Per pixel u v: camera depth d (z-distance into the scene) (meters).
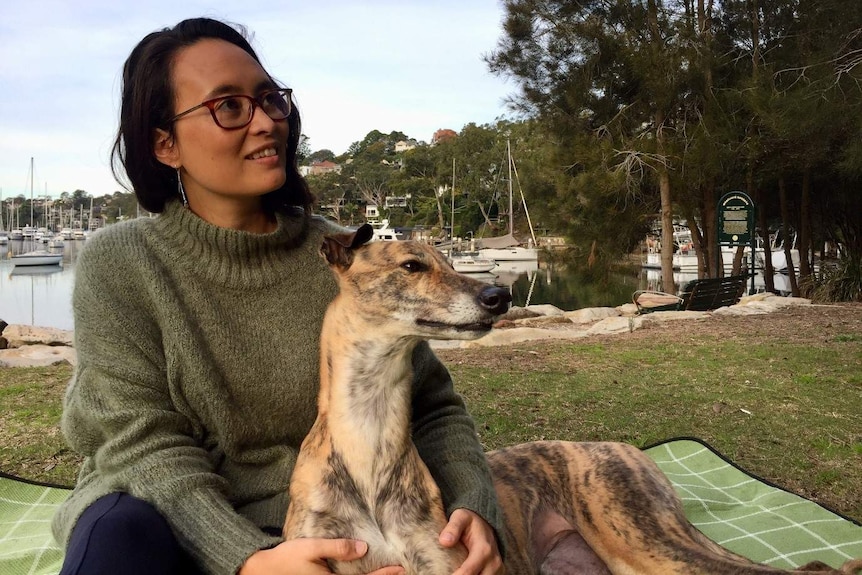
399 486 0.95
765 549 1.38
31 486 1.67
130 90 1.02
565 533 1.15
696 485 1.69
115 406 0.94
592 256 7.54
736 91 6.20
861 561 1.05
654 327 4.49
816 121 5.32
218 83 0.98
